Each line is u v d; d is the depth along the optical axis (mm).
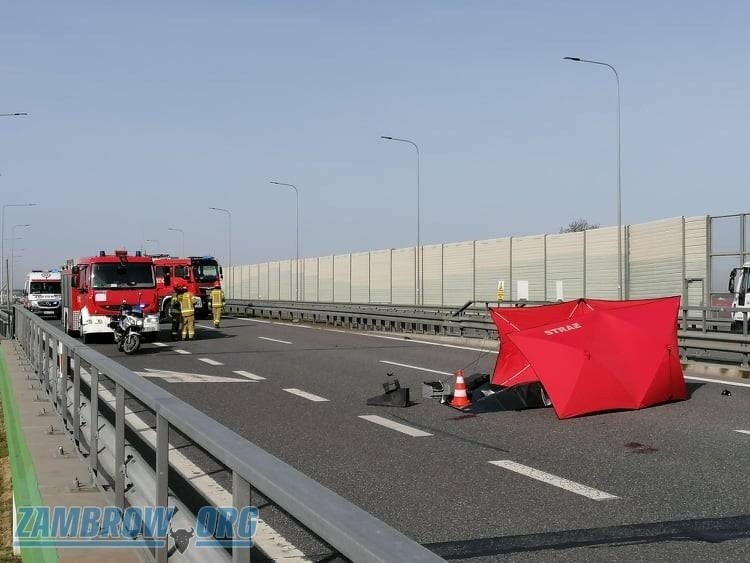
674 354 13430
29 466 7602
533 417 12281
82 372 8516
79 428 7992
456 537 6379
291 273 66250
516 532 6492
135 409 8984
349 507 2326
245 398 14414
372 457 9398
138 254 29125
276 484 2553
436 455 9516
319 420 12055
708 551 5977
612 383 12523
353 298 56062
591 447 9969
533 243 39250
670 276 30312
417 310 38375
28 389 13219
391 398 13477
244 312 56250
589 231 35531
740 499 7457
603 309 13398
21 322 20359
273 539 6301
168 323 42719
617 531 6492
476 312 34062
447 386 14391
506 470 8719
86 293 28344
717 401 13812
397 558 1934
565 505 7293
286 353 23875
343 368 19469
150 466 5301
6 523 9305
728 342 18031
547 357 12383
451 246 45469
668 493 7699
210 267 52688
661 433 10891
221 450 3072
